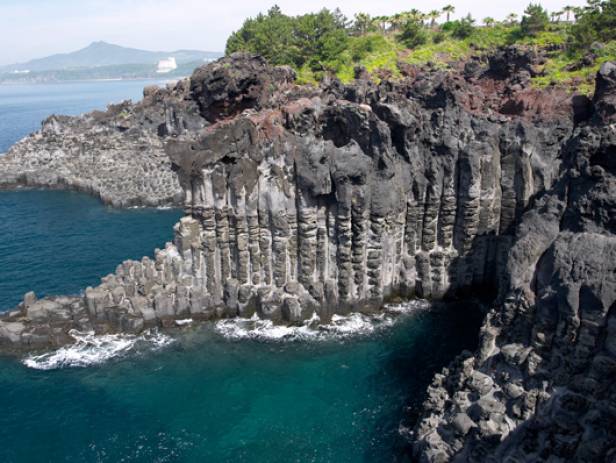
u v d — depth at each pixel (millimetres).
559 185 31844
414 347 42312
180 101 93438
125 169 99062
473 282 49156
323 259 46281
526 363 27812
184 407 35938
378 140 44188
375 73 82375
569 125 45656
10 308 49344
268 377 38969
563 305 26359
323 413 35062
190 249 47375
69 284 55250
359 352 41812
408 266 48469
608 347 24281
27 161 110500
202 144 44938
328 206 45250
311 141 43688
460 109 47719
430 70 77562
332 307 46469
